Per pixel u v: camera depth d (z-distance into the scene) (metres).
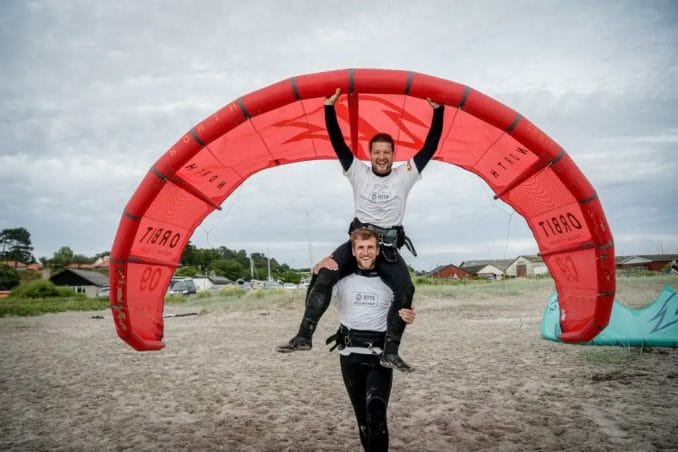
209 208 5.61
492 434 5.21
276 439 5.36
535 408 6.01
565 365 8.20
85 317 23.50
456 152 5.66
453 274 71.69
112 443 5.43
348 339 3.79
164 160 4.32
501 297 22.97
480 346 10.66
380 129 5.72
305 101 4.74
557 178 4.68
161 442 5.40
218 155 5.02
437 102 4.23
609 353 8.71
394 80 4.10
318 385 7.83
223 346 12.38
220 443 5.31
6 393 7.90
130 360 10.70
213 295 36.59
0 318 23.58
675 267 38.44
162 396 7.46
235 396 7.29
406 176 4.25
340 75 4.09
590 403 6.04
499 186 5.68
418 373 8.27
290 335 14.12
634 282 21.44
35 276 82.19
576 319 5.26
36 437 5.70
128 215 4.47
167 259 5.45
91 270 66.25
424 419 5.82
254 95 4.14
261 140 5.23
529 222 5.65
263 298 26.02
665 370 7.33
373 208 4.12
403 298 3.70
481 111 4.15
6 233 148.00
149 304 5.36
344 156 4.27
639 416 5.45
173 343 13.21
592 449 4.63
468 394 6.82
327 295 3.81
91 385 8.35
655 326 9.19
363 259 3.76
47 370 9.80
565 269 5.30
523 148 4.75
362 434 3.75
